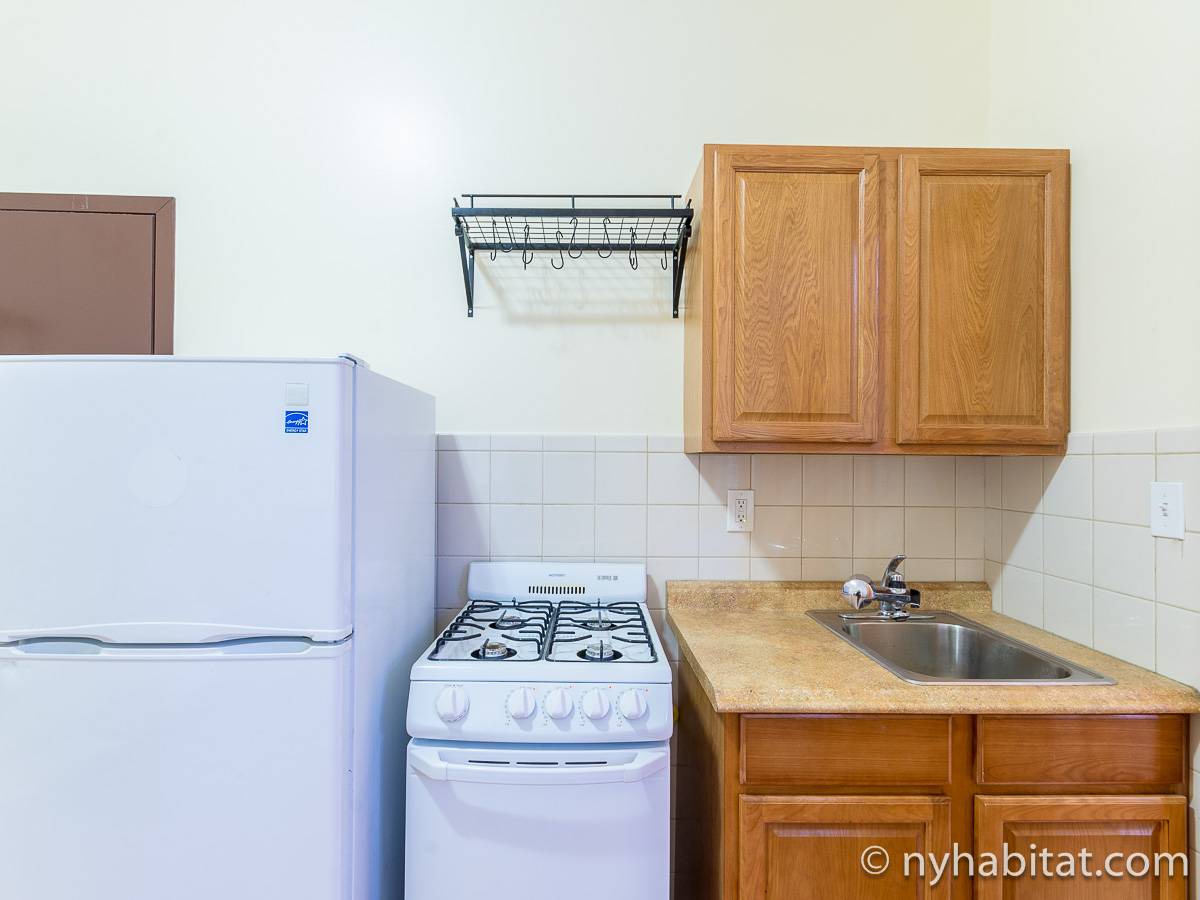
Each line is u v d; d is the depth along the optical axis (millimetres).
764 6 1689
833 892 1049
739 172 1358
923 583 1684
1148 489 1146
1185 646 1073
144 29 1670
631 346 1705
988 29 1693
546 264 1698
